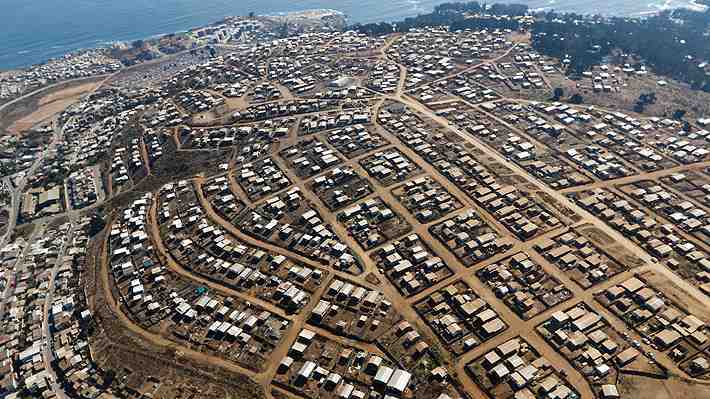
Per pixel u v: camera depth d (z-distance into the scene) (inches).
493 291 5831.7
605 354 5019.7
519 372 4859.7
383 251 6535.4
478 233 6727.4
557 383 4781.0
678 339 5093.5
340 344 5349.4
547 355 5064.0
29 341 6151.6
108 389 5246.1
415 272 6190.9
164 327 5856.3
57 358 5792.3
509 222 6894.7
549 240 6525.6
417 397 4746.6
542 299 5659.5
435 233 6761.8
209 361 5339.6
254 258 6683.1
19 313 6688.0
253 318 5733.3
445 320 5442.9
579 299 5659.5
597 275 5876.0
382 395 4798.2
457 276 6077.8
